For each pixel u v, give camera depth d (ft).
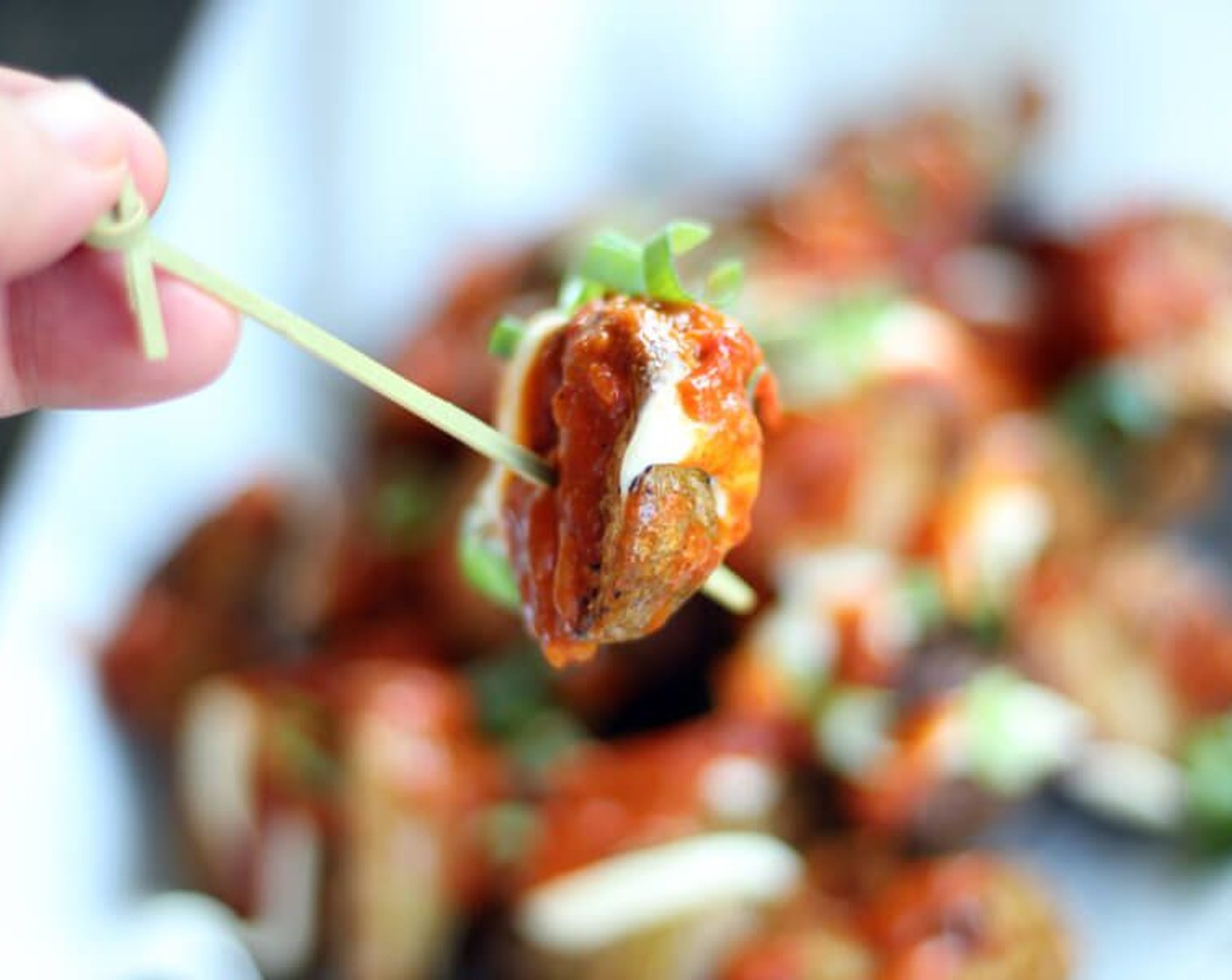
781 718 1.44
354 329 1.80
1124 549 1.73
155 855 1.46
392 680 1.49
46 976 1.33
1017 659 1.57
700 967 1.32
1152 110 1.98
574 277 0.90
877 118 1.99
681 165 1.98
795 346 1.48
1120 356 1.75
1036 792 1.60
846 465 1.43
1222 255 1.83
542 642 0.80
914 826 1.45
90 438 1.55
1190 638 1.62
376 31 1.81
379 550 1.64
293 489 1.63
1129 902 1.54
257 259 1.74
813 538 1.44
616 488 0.77
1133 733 1.58
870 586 1.47
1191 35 1.96
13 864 1.37
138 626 1.50
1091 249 1.82
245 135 1.74
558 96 1.91
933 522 1.53
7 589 1.48
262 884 1.40
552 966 1.33
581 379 0.79
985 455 1.58
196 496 1.61
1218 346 1.73
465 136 1.86
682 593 0.78
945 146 1.90
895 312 1.57
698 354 0.79
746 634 1.45
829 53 2.01
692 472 0.78
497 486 0.87
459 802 1.42
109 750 1.48
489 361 1.57
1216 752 1.57
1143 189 1.98
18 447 1.74
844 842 1.46
